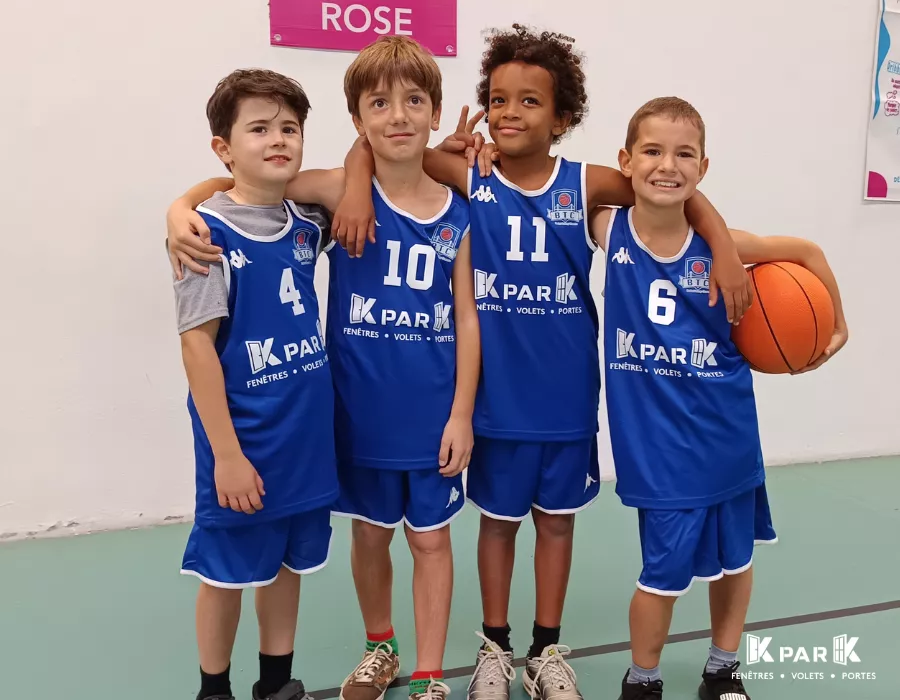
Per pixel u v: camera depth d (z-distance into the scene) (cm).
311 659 149
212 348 108
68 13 196
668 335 120
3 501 211
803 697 136
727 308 118
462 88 227
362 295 123
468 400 126
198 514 114
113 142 204
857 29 254
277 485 113
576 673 144
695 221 122
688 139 114
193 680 142
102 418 215
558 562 138
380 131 116
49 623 163
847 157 263
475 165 131
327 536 122
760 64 249
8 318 204
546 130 126
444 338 125
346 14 214
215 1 205
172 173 210
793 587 178
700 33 242
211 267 107
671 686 140
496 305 128
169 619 165
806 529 214
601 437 258
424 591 128
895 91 262
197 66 207
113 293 210
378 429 123
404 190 123
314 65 215
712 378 120
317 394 116
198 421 113
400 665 148
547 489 134
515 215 127
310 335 117
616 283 124
